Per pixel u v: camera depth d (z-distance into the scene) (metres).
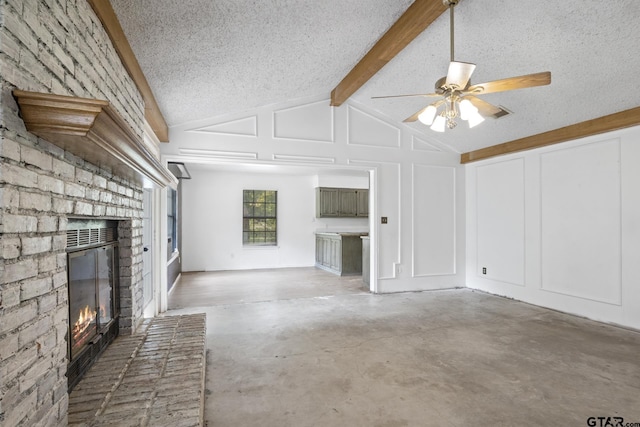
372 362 2.63
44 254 1.32
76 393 1.72
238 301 4.64
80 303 1.89
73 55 1.54
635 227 3.46
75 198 1.61
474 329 3.43
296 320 3.73
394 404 2.05
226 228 7.54
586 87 3.26
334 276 6.62
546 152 4.35
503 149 4.83
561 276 4.14
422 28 2.78
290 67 3.49
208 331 3.37
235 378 2.38
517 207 4.73
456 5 2.54
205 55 2.76
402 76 3.93
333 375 2.42
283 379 2.36
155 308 4.00
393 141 5.18
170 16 2.15
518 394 2.16
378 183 5.10
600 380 2.34
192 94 3.45
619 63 2.84
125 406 1.61
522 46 2.92
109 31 1.96
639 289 3.42
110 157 1.63
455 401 2.08
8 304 1.08
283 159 4.60
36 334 1.25
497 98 3.75
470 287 5.50
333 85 4.49
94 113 1.18
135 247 2.71
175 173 5.91
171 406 1.61
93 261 2.08
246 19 2.41
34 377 1.23
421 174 5.35
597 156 3.80
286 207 7.97
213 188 7.47
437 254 5.43
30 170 1.21
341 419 1.90
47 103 1.12
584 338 3.17
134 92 2.62
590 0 2.30
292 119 4.65
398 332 3.33
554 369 2.51
